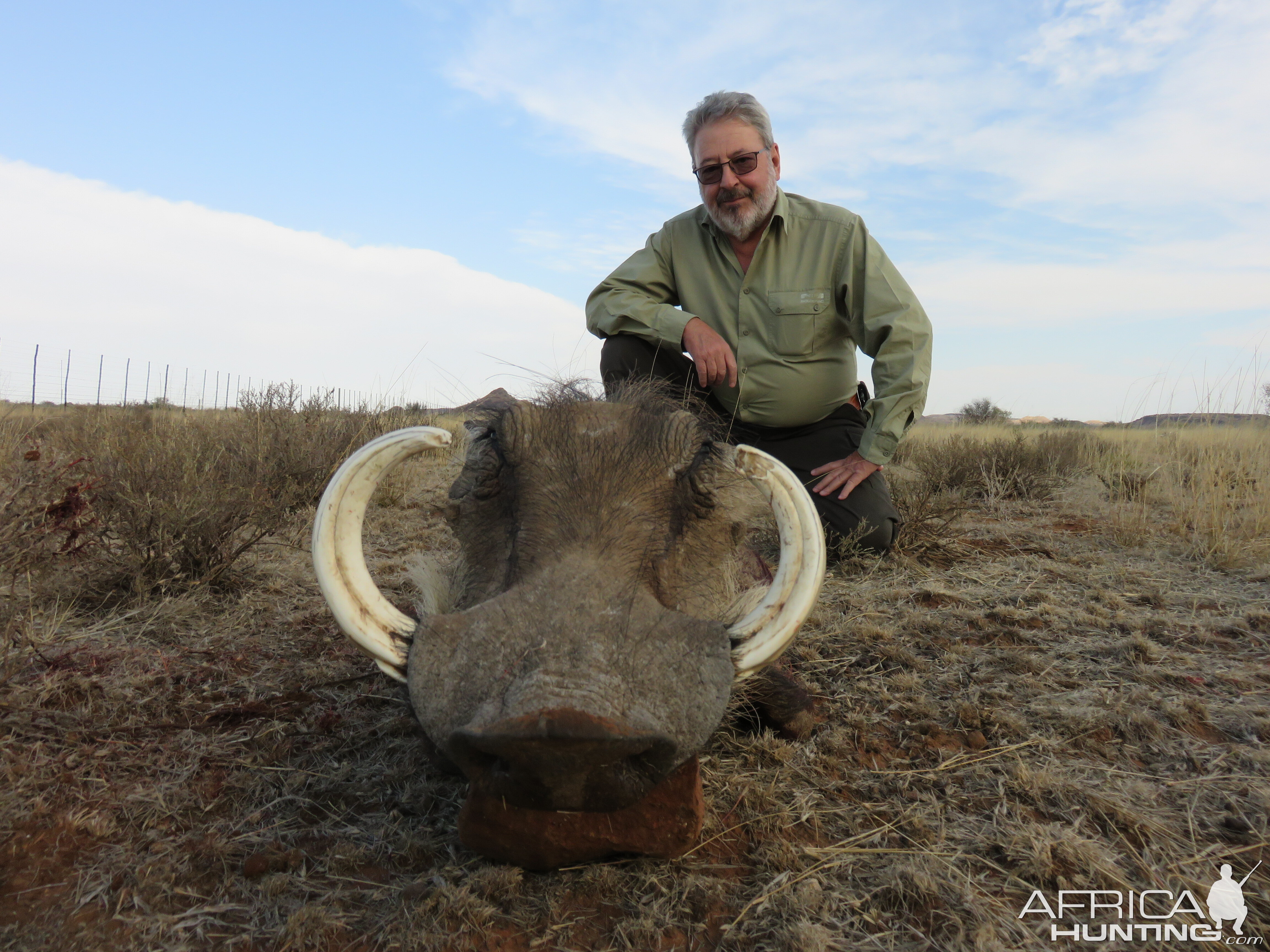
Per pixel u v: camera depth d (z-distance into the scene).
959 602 4.41
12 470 3.53
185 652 3.40
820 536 1.90
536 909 1.91
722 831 2.25
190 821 2.25
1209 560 5.35
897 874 2.01
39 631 3.39
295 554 5.00
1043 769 2.55
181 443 4.93
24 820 2.18
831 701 3.13
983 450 9.22
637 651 1.68
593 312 4.44
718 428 3.29
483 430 2.41
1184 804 2.42
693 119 4.18
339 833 2.21
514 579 1.96
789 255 4.32
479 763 1.62
